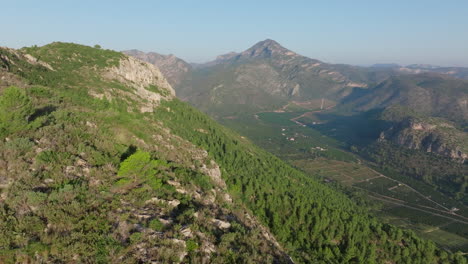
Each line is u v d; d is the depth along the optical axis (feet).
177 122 391.86
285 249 215.31
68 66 329.93
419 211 620.49
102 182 99.76
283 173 445.37
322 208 285.64
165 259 70.38
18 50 295.69
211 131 457.27
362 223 292.40
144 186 107.86
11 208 70.28
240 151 431.43
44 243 62.95
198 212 108.58
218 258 82.02
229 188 257.75
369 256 251.39
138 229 79.46
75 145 116.98
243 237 106.32
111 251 66.74
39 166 91.86
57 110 145.59
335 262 232.32
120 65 404.36
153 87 462.19
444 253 291.17
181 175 150.30
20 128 108.78
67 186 84.17
